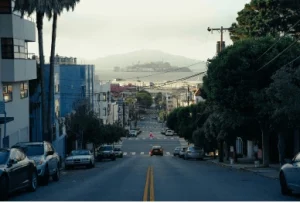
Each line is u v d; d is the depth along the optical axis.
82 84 72.31
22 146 22.45
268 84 30.20
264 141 34.03
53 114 55.75
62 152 62.03
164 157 71.25
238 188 19.33
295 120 23.84
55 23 36.56
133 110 181.62
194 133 60.47
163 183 21.64
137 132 143.25
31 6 34.09
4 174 15.64
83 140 59.62
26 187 17.94
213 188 19.22
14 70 36.69
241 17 47.38
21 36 38.97
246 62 30.14
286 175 16.48
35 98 51.06
